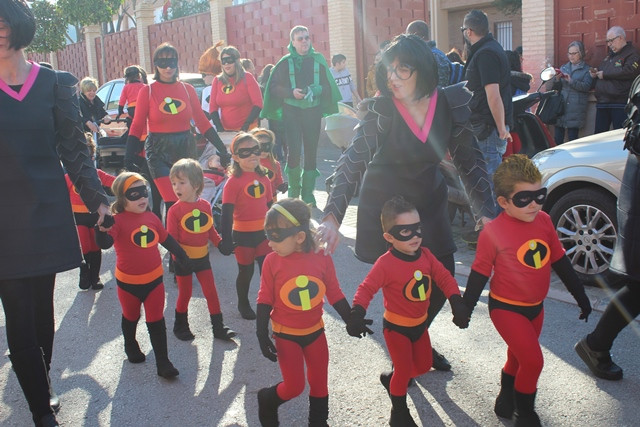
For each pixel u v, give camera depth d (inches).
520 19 673.6
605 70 399.9
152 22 890.1
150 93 257.4
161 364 172.9
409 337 137.9
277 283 134.9
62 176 140.4
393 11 634.2
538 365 130.3
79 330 209.9
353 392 159.0
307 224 135.3
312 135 343.6
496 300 136.6
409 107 140.7
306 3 637.3
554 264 139.5
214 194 303.4
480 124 249.3
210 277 195.5
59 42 903.1
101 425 150.9
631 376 159.0
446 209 149.3
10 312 135.3
